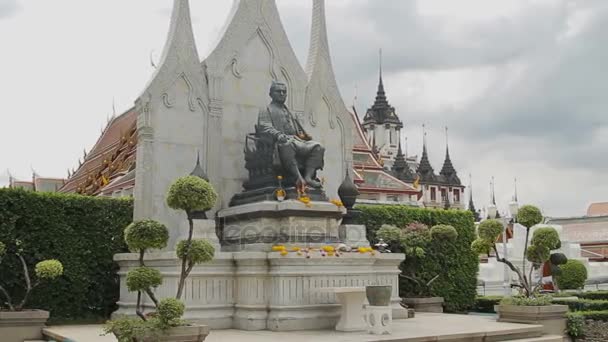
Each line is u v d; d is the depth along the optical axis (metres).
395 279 18.94
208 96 20.70
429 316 20.19
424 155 101.88
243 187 20.19
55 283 18.67
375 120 101.44
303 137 19.41
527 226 18.91
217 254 16.44
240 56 21.56
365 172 41.16
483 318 19.45
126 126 33.56
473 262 25.83
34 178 45.97
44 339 16.20
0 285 17.81
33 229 18.52
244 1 21.91
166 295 16.25
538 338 16.45
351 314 15.83
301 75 22.95
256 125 19.75
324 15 24.31
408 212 24.73
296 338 14.23
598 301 22.78
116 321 12.12
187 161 20.06
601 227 55.41
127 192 24.84
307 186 18.66
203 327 12.05
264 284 16.38
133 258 17.80
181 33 20.59
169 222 19.42
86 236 19.28
